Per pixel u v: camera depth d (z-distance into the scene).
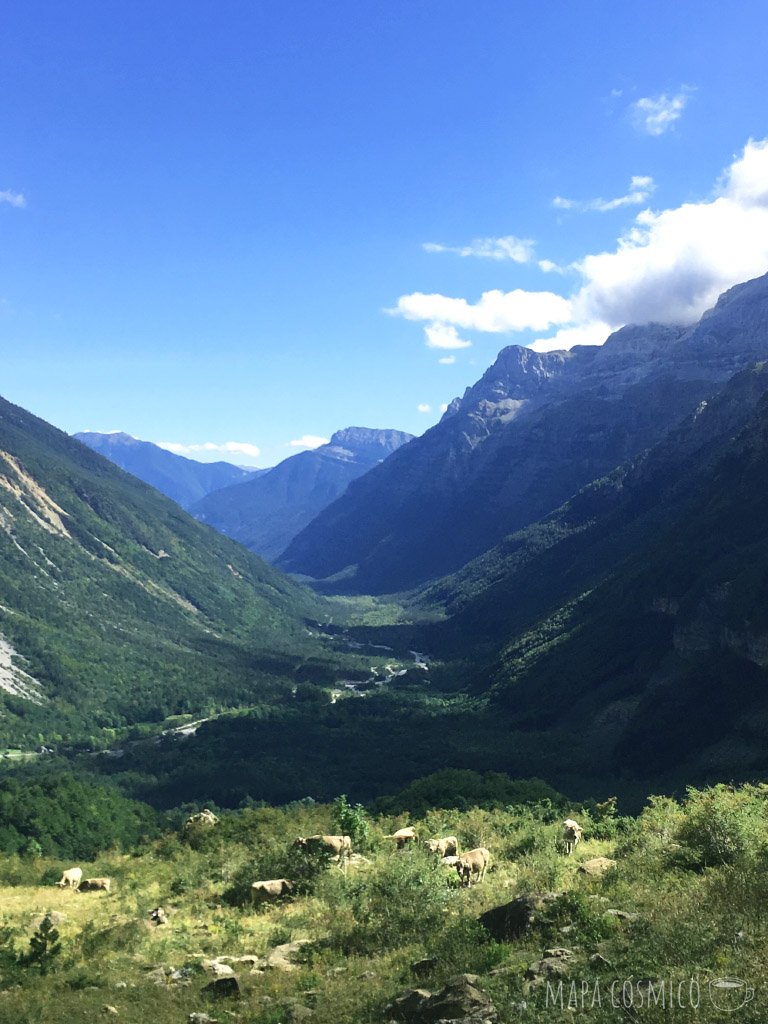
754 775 91.81
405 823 55.44
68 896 40.50
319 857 34.75
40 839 83.75
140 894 38.16
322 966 20.08
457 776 74.75
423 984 16.16
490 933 18.62
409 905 23.77
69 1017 17.42
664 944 14.51
